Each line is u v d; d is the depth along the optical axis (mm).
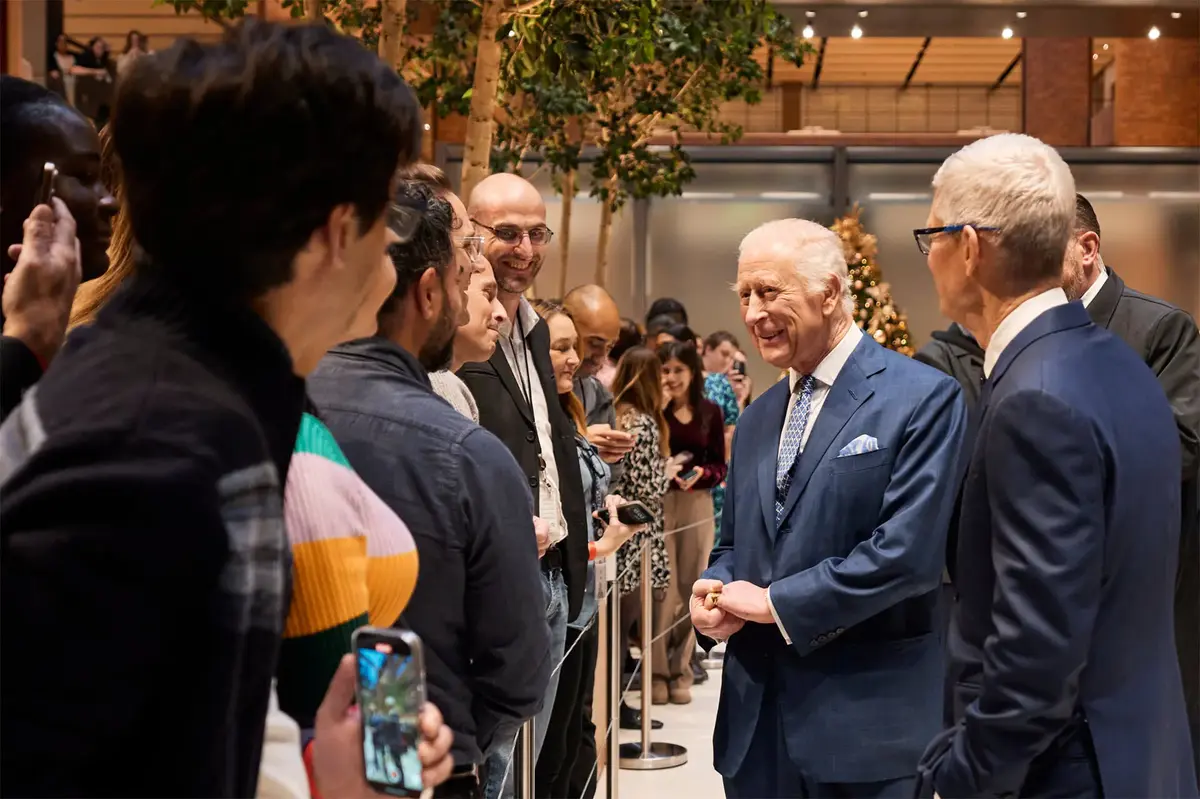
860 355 2586
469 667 1735
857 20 10250
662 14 5449
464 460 1699
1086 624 1642
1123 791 1688
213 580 836
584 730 3469
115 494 796
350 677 1123
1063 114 17250
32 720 775
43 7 8398
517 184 3268
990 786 1722
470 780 1756
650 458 5398
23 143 1633
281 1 4867
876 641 2506
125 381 869
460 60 6996
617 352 6574
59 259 1448
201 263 945
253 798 930
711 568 2732
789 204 13633
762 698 2557
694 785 4512
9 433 875
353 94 982
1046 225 1814
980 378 4094
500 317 2504
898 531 2395
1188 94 14961
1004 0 9906
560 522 3039
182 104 935
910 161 13562
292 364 985
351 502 1321
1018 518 1680
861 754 2447
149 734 834
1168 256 13555
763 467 2656
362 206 1008
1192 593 3285
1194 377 3314
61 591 779
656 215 13547
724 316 13570
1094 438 1678
